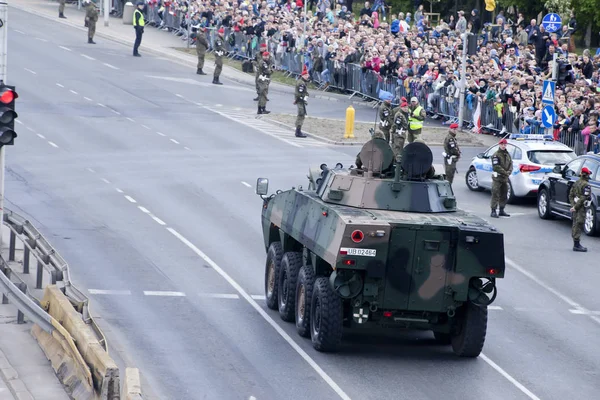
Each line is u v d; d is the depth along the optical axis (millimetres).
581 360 53375
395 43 147750
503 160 88500
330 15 170375
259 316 57781
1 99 62406
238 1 183125
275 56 169750
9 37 182875
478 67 133625
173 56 178000
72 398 43719
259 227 78875
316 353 51812
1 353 48969
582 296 65938
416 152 53906
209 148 110875
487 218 88812
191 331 54375
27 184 88875
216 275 65625
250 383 47031
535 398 47125
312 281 53406
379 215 51219
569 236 83188
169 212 82125
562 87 119375
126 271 65250
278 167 102562
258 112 134875
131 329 54094
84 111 126750
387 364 50875
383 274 49438
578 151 108500
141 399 37688
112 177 93812
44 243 57844
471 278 50625
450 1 190750
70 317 47656
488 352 53906
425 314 51625
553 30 122000
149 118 126000
